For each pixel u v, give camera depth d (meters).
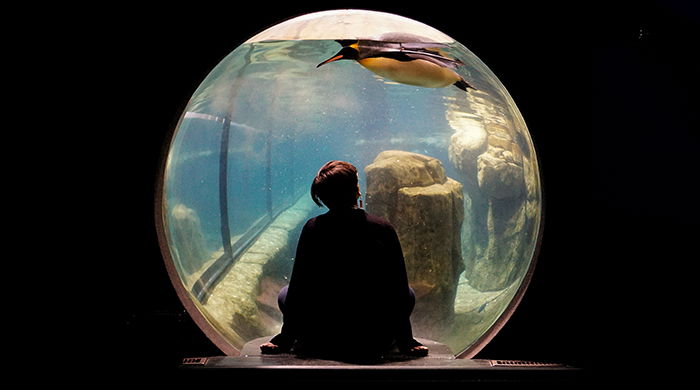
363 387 2.12
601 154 3.24
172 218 3.86
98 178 2.82
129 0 2.74
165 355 2.30
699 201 3.19
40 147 2.85
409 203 4.75
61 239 2.88
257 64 7.70
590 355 2.83
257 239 7.29
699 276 3.13
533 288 2.78
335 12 3.11
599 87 3.16
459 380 2.14
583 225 2.73
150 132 2.78
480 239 5.54
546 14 2.65
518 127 3.44
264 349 2.50
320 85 10.34
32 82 2.81
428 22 2.67
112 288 2.84
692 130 3.16
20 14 2.79
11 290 2.89
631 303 3.03
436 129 9.52
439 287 4.74
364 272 2.33
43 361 2.88
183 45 2.73
